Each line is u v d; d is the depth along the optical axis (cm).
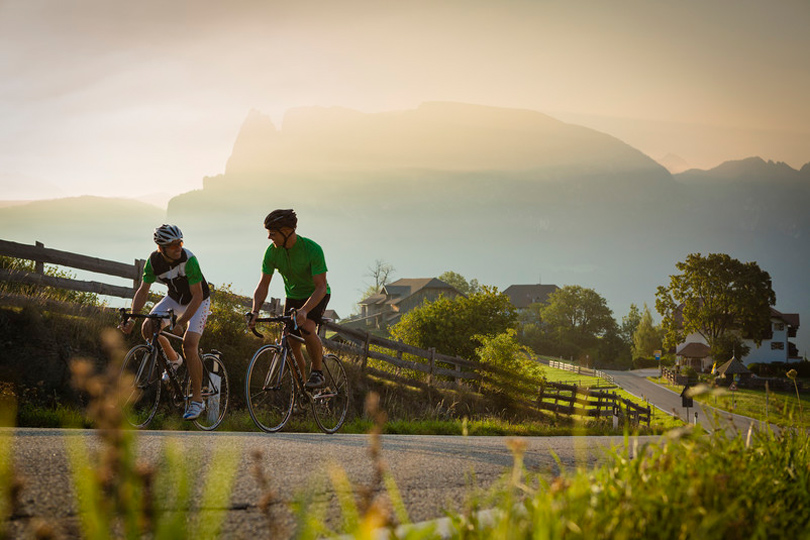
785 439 410
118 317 1107
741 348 8400
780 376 7738
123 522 227
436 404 1648
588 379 7462
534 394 2069
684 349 9612
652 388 6769
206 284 668
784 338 9062
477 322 3105
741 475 299
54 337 979
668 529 220
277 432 671
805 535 251
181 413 771
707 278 8262
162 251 632
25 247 1073
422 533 209
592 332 14462
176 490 277
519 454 211
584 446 628
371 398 209
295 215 653
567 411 2139
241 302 1348
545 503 216
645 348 12962
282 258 664
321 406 720
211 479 314
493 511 241
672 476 265
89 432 497
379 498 316
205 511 246
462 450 539
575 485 252
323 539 236
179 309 662
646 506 235
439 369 1852
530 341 14262
